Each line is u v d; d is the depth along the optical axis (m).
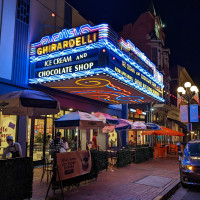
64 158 6.62
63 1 14.73
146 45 28.89
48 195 6.37
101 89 12.89
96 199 6.09
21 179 5.21
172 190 7.44
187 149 8.78
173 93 38.47
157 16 30.69
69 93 14.12
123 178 8.85
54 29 13.63
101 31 9.91
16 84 10.74
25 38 11.52
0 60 10.09
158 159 16.30
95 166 8.27
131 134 23.48
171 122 37.41
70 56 10.55
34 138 11.54
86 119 7.80
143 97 15.62
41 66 11.31
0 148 9.98
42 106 5.95
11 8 10.91
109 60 9.88
